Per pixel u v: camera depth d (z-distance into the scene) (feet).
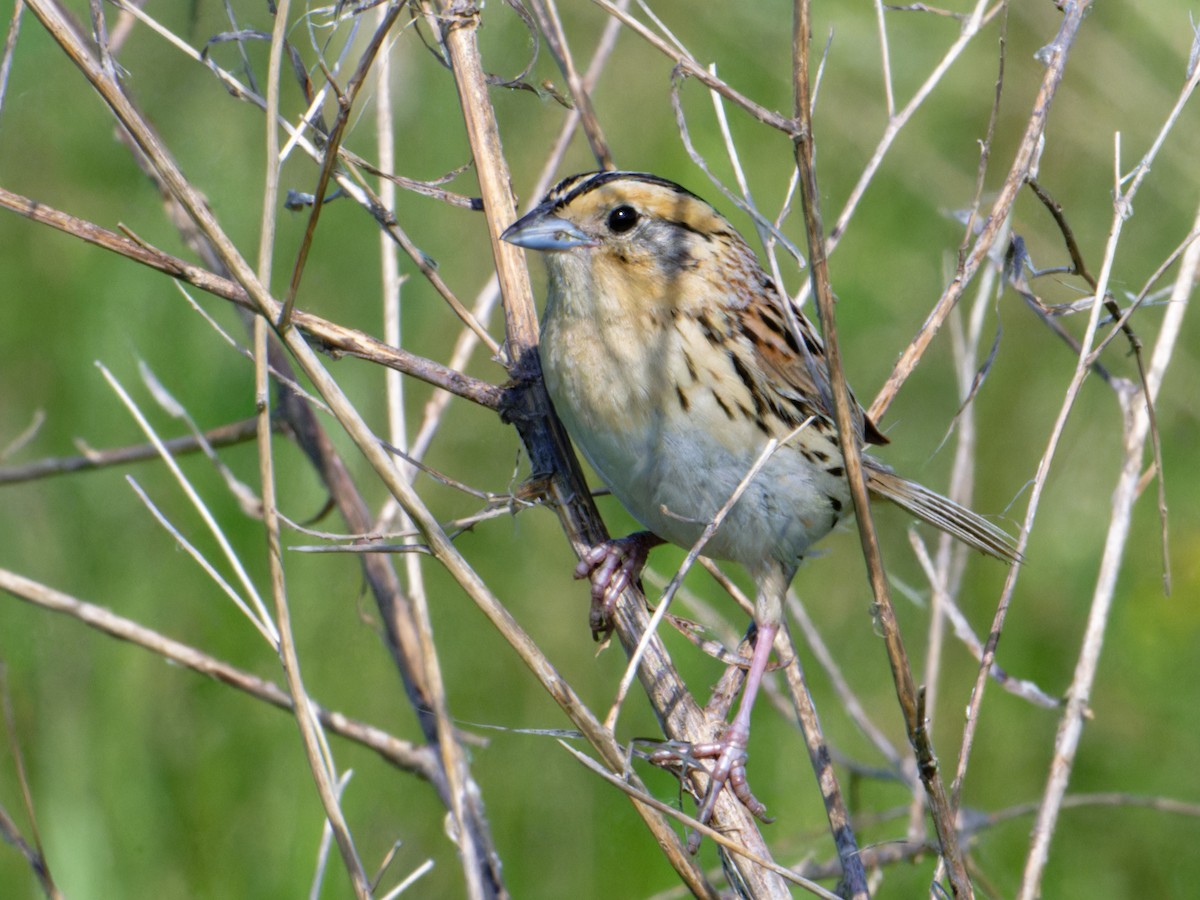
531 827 34.86
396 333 27.55
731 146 24.20
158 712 34.01
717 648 25.00
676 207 25.88
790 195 23.52
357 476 38.06
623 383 25.30
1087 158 46.75
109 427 38.19
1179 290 26.96
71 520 36.73
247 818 33.12
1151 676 38.73
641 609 25.11
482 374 40.65
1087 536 41.88
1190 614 39.58
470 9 25.54
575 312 25.54
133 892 31.71
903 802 36.17
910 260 46.83
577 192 25.68
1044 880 35.65
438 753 28.58
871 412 27.27
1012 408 44.39
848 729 37.37
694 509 26.04
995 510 43.14
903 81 48.55
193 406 38.24
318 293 40.83
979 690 22.02
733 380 25.66
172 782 33.14
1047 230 45.85
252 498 28.89
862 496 19.08
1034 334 44.50
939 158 46.98
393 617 29.37
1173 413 43.47
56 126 41.22
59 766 32.63
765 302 26.40
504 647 37.60
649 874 33.86
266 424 21.06
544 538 39.14
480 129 25.44
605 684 37.14
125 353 38.50
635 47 47.16
